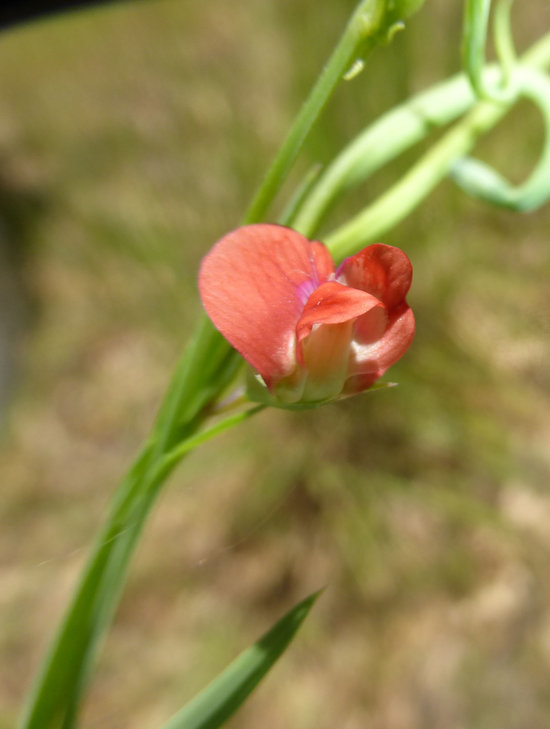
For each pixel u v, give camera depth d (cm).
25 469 21
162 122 24
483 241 18
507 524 17
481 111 6
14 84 29
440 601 17
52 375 23
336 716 16
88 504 20
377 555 17
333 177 6
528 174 18
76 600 6
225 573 18
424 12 18
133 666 17
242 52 24
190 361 5
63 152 25
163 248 20
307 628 17
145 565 19
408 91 17
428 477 18
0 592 19
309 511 18
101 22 28
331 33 18
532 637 16
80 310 24
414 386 18
